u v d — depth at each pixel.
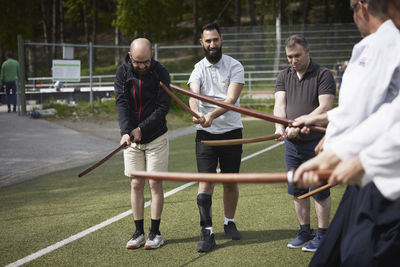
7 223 4.60
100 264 3.51
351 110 1.97
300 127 3.16
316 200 3.65
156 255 3.67
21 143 9.39
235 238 3.97
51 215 4.83
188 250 3.76
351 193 2.07
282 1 28.67
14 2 30.98
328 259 2.15
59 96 17.38
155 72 3.76
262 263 3.45
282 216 4.55
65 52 13.44
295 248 3.74
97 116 12.99
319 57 16.59
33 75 28.72
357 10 2.05
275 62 16.48
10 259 3.64
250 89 16.64
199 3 40.44
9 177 6.81
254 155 7.85
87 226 4.44
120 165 7.47
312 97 3.68
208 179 1.76
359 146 1.75
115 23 27.62
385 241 1.91
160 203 3.85
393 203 1.89
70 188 5.99
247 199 5.18
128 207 5.04
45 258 3.65
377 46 1.95
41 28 43.00
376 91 1.94
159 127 3.79
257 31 16.44
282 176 1.70
